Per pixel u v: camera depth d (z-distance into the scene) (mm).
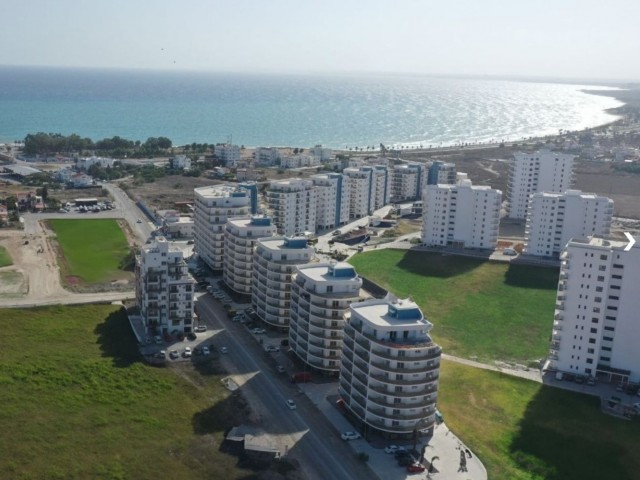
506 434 178000
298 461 161250
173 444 164125
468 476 158375
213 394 192125
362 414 175875
